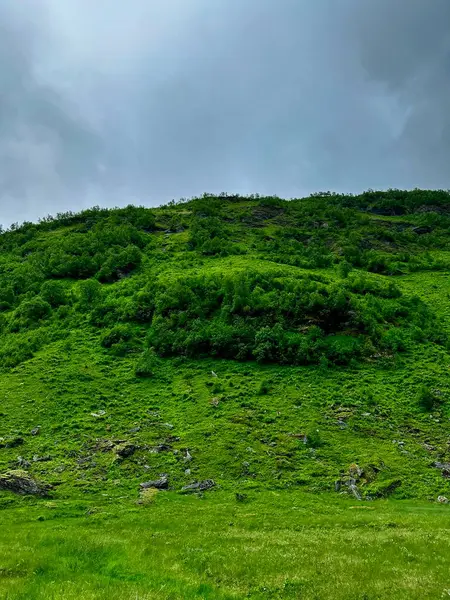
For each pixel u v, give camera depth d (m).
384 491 37.22
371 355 66.44
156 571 18.12
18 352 69.38
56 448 43.94
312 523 28.31
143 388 59.34
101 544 22.00
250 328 70.19
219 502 34.50
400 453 43.88
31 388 56.94
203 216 157.75
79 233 138.25
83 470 40.09
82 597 14.51
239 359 66.62
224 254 117.56
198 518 29.77
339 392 57.00
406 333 73.94
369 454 43.25
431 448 45.38
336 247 132.75
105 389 58.25
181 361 67.00
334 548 21.12
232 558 19.72
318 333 69.19
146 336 73.94
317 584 16.33
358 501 35.34
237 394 56.34
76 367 63.56
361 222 160.50
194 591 15.76
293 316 72.88
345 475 39.34
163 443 44.69
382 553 20.02
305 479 38.78
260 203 178.38
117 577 17.53
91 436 46.53
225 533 25.27
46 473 39.19
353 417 50.66
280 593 15.82
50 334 76.38
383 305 80.62
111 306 82.44
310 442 44.78
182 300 79.00
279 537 23.95
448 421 51.31
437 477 39.97
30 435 46.66
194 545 22.31
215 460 41.53
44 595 14.87
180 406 54.12
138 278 97.50
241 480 38.75
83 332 76.62
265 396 56.03
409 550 20.31
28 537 24.12
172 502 34.28
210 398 55.62
